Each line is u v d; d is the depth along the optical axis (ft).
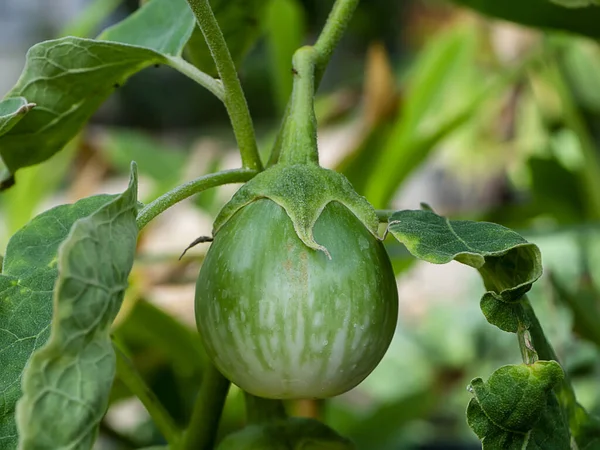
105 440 2.13
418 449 2.67
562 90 2.19
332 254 0.94
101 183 2.61
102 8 2.51
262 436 1.09
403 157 2.06
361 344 0.94
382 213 1.00
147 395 1.14
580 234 1.90
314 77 1.07
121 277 0.85
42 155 1.23
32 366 0.79
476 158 3.00
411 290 3.94
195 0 1.00
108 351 0.83
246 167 1.05
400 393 2.49
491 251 0.91
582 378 2.09
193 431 1.11
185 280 1.82
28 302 0.96
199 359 1.83
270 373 0.94
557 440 0.95
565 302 1.69
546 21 1.54
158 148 2.56
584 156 2.13
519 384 0.90
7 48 5.84
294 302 0.93
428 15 3.73
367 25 4.46
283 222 0.95
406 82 2.52
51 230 0.99
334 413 2.06
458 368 2.87
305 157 0.99
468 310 3.02
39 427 0.78
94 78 1.16
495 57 2.70
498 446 0.90
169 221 2.40
